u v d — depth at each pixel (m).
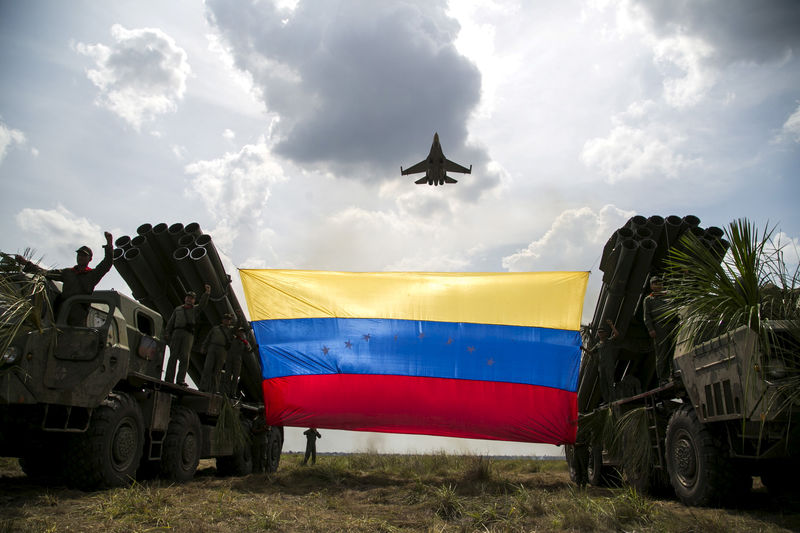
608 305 9.51
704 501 6.23
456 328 9.73
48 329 6.39
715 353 6.11
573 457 10.16
